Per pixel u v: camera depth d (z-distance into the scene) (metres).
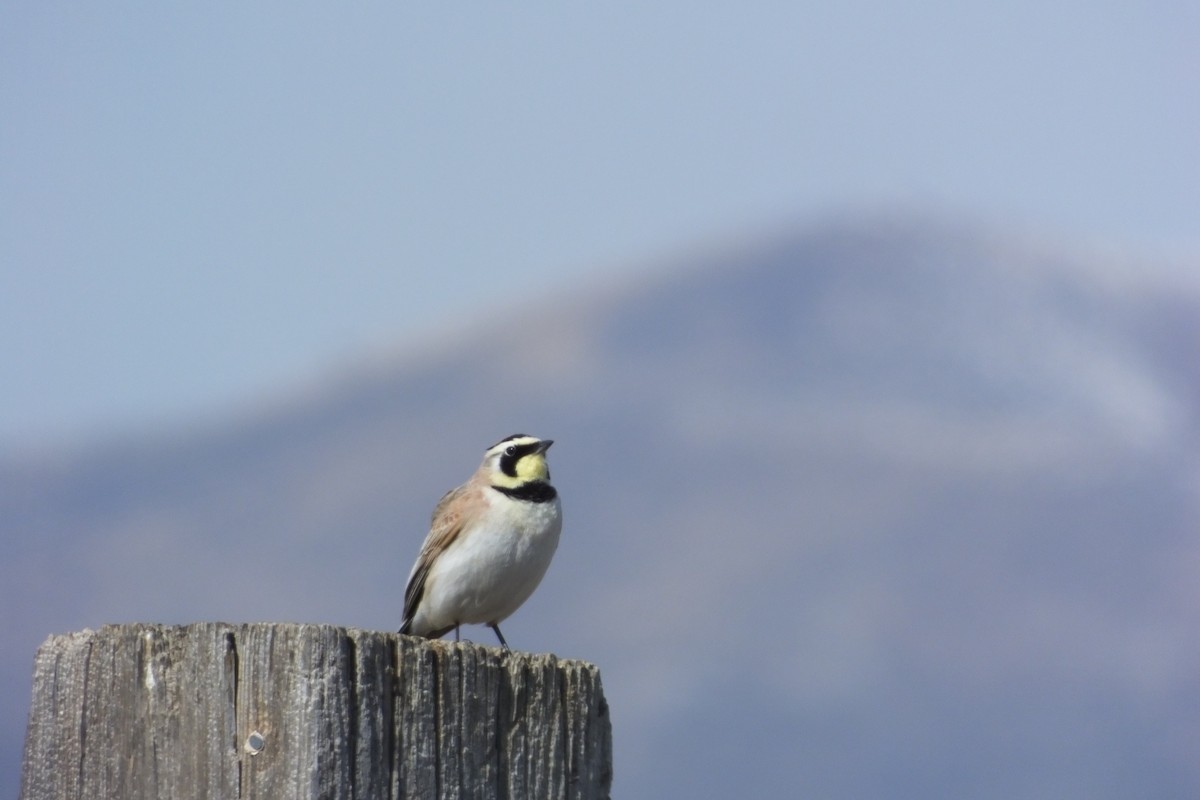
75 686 10.88
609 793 11.76
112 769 10.60
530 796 11.06
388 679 10.58
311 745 10.14
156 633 10.74
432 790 10.54
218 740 10.33
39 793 10.80
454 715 10.77
